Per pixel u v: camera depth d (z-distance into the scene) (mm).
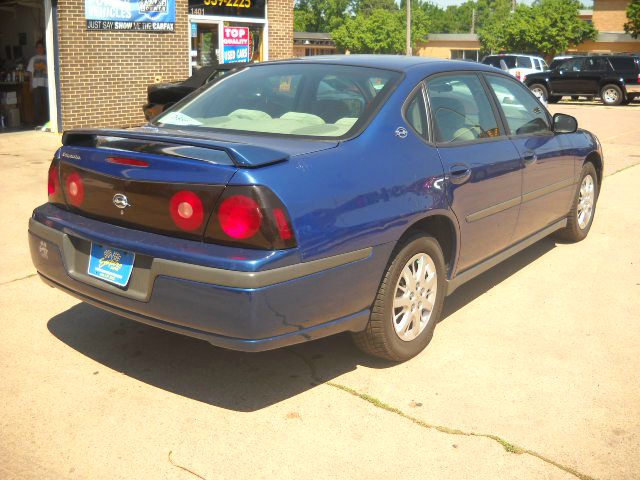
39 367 3703
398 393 3512
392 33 70250
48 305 4559
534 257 5863
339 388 3551
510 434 3162
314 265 3068
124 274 3244
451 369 3781
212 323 2988
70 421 3195
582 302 4824
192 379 3615
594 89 24984
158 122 4109
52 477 2797
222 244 2992
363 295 3379
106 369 3703
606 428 3223
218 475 2834
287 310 3014
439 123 4004
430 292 3914
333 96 3881
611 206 7766
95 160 3383
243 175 2936
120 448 3002
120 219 3309
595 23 52375
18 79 14133
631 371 3791
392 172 3510
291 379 3637
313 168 3172
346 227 3197
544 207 5191
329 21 100250
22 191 7898
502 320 4488
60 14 12594
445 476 2855
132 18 13703
